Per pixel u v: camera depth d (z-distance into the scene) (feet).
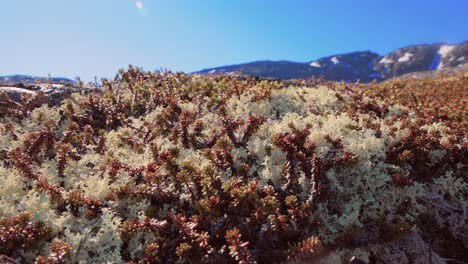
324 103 1.33
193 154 0.88
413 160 0.86
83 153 1.03
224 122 0.98
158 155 0.89
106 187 0.76
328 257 0.66
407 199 0.76
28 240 0.60
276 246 0.66
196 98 1.36
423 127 1.07
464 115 1.42
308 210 0.68
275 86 1.48
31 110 1.32
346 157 0.79
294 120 1.01
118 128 1.16
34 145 0.95
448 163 0.89
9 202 0.72
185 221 0.68
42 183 0.72
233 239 0.57
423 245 0.74
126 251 0.66
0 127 1.12
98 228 0.68
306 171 0.77
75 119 1.24
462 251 0.77
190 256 0.61
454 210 0.82
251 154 0.91
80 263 0.59
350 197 0.78
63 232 0.67
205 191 0.70
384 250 0.73
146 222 0.65
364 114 1.21
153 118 1.22
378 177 0.80
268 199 0.66
